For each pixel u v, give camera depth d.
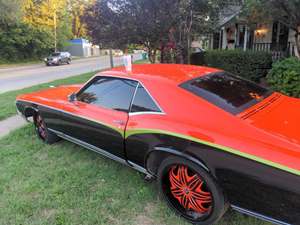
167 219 2.83
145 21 9.54
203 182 2.56
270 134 2.33
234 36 16.59
